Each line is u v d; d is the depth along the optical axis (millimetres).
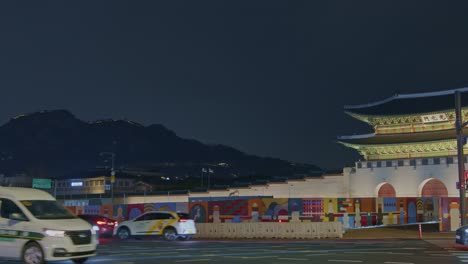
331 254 22625
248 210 45531
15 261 18859
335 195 76062
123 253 23344
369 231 42500
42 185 101312
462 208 34219
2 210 18219
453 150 75375
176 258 20906
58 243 17188
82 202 96250
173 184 162125
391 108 84250
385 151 81625
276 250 25094
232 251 24531
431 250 24953
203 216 46375
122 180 149375
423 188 70562
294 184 78625
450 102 78938
